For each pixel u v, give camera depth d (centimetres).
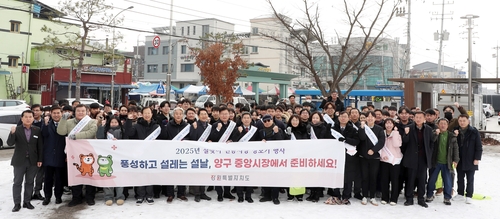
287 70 5184
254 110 883
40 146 669
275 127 718
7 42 3250
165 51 5509
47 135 677
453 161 725
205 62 2275
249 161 707
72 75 3281
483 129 2148
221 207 689
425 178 713
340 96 1769
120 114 805
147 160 697
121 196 709
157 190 745
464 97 1959
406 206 711
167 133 724
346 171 715
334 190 728
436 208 705
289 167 705
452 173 749
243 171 707
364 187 721
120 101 3606
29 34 3375
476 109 1952
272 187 721
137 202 700
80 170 686
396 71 4678
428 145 698
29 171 664
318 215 650
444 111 844
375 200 721
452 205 727
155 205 696
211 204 707
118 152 691
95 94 3528
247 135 715
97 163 688
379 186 769
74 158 685
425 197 775
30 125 664
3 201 722
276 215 647
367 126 700
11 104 2122
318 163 704
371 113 704
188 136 726
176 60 5406
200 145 707
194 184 705
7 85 3250
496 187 878
